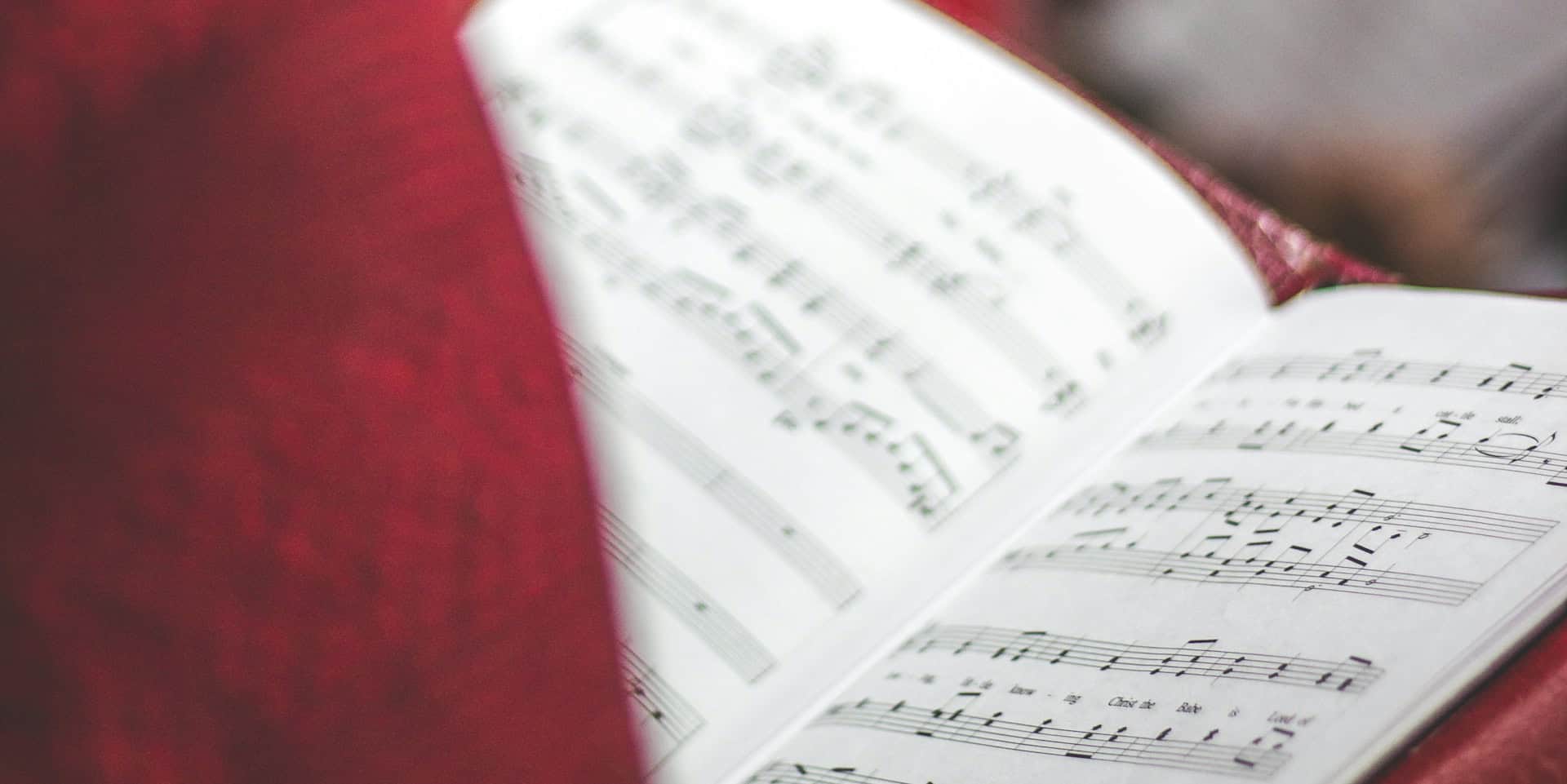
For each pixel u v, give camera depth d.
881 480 1.10
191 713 1.07
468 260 1.15
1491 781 0.99
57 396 1.13
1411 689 0.99
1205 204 1.16
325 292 1.14
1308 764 0.99
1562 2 1.92
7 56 1.17
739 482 1.10
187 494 1.11
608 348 1.13
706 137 1.18
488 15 1.21
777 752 1.05
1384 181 1.81
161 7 1.18
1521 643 1.00
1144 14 2.03
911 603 1.08
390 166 1.17
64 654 1.08
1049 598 1.06
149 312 1.15
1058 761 1.01
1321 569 1.03
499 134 1.18
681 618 1.08
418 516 1.10
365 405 1.12
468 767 1.06
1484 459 1.04
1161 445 1.09
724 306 1.14
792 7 1.22
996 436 1.11
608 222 1.16
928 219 1.16
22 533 1.10
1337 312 1.12
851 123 1.19
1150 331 1.14
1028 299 1.14
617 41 1.21
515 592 1.08
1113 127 1.18
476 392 1.12
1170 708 1.01
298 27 1.20
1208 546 1.05
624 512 1.09
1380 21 1.96
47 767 1.06
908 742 1.03
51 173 1.18
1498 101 1.86
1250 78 1.96
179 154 1.18
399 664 1.07
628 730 1.06
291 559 1.09
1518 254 1.73
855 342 1.13
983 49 1.20
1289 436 1.07
